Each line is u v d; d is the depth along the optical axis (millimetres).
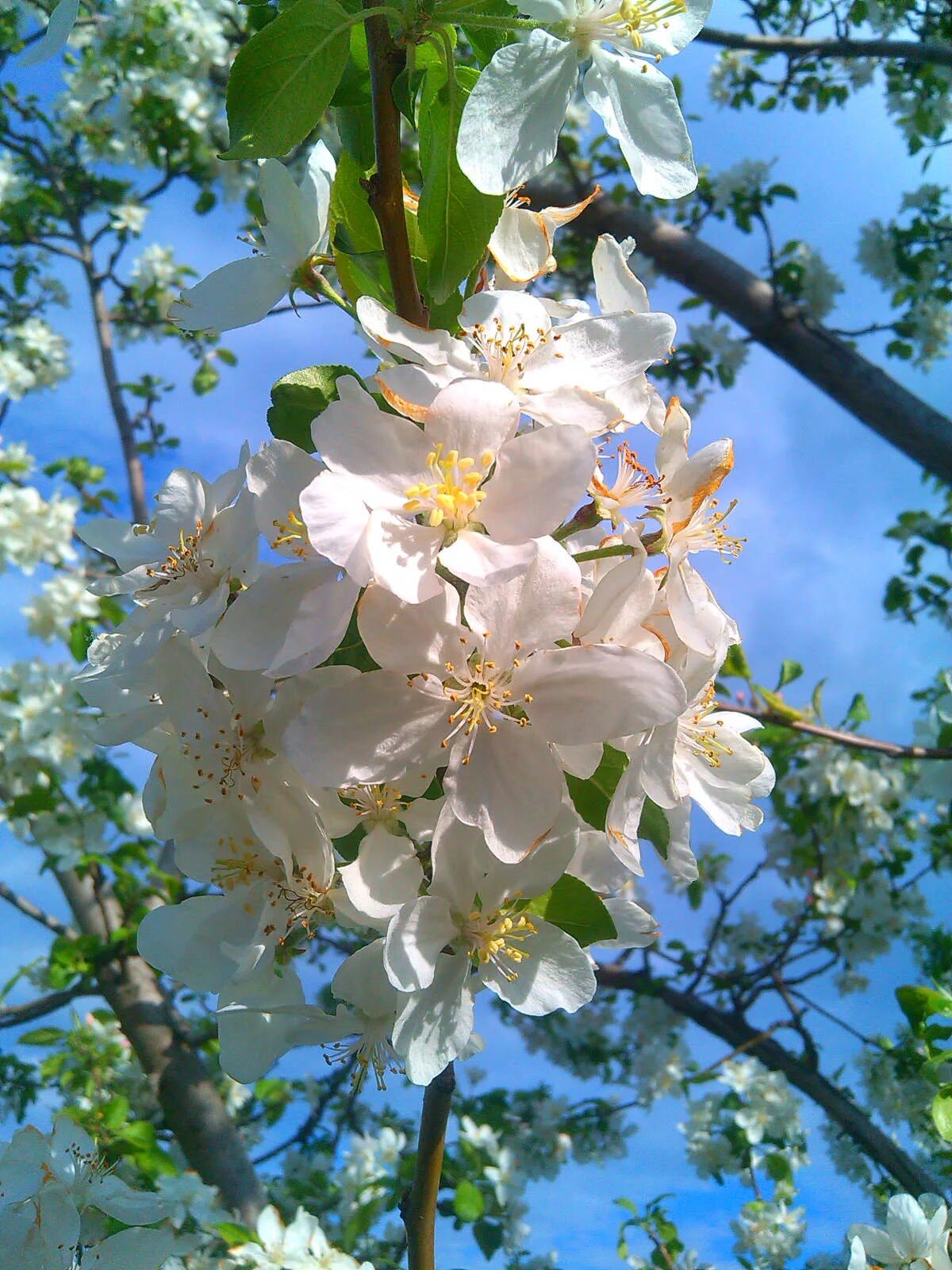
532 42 159
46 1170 193
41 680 496
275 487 157
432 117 160
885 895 587
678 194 165
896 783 579
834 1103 498
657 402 169
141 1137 339
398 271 162
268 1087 515
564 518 144
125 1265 186
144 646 159
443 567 146
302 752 141
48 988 540
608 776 160
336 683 148
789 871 612
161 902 471
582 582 164
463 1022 153
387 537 141
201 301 175
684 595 154
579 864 167
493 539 145
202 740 155
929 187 678
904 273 690
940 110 659
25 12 614
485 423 148
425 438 147
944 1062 273
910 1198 248
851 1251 240
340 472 144
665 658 154
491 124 156
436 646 144
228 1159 418
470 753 146
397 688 146
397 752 145
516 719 147
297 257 176
